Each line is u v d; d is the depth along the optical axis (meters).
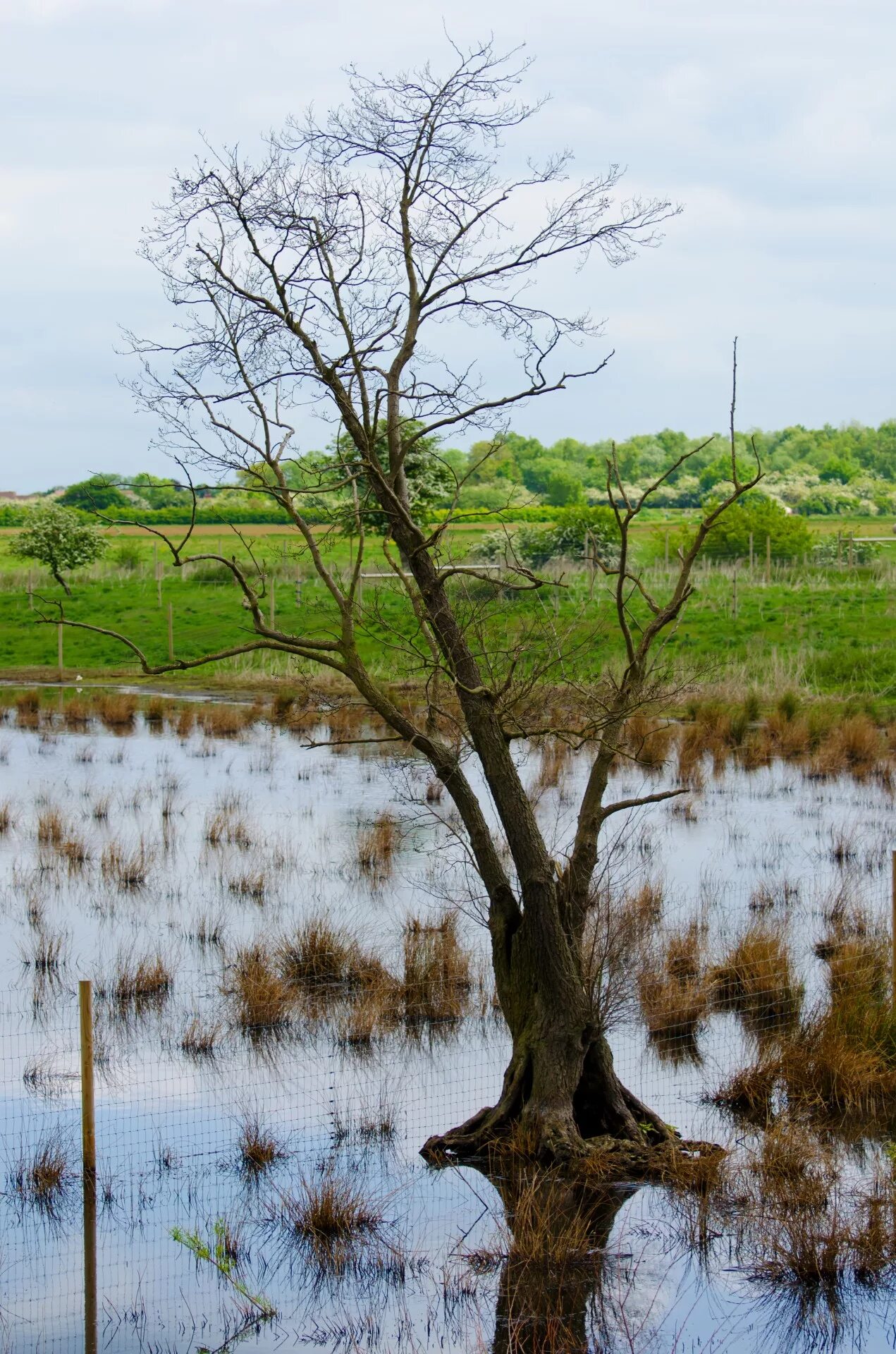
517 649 10.84
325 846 21.44
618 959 12.45
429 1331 8.39
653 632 10.72
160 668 10.20
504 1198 9.96
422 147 10.45
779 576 58.59
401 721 10.71
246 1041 13.22
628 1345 8.17
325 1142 10.96
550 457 152.38
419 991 14.09
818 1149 10.52
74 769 29.64
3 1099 11.85
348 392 10.63
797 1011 13.63
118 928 16.89
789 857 20.50
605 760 10.75
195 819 23.77
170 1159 10.69
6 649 53.19
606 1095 10.61
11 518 107.25
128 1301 8.64
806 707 35.12
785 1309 8.55
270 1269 9.14
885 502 141.50
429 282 10.55
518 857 10.34
